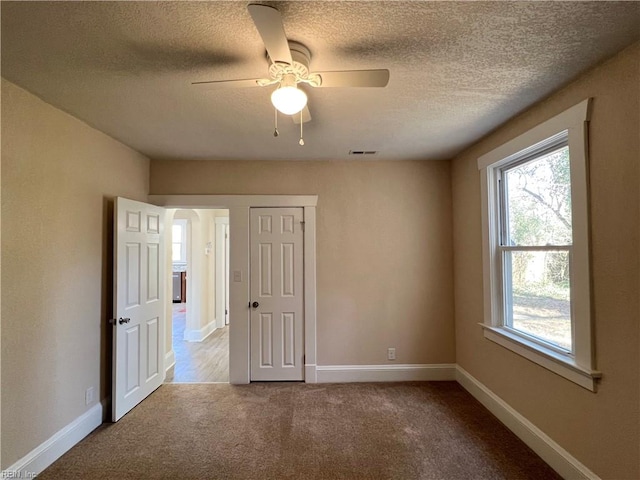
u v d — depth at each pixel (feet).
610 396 5.57
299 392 10.72
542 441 7.14
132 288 9.62
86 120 8.09
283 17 4.45
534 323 7.89
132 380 9.59
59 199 7.47
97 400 8.71
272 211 11.80
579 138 6.06
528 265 8.10
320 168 11.84
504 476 6.62
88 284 8.42
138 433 8.27
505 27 4.70
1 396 6.07
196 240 17.98
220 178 11.69
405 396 10.34
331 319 11.74
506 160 8.59
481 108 7.50
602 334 5.73
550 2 4.21
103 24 4.57
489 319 9.32
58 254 7.43
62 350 7.53
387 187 11.89
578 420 6.22
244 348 11.56
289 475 6.70
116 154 9.62
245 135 9.18
